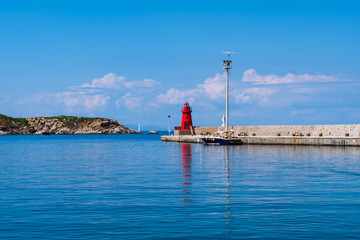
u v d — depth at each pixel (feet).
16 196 77.25
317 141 251.80
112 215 59.77
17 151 261.44
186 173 115.24
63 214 60.64
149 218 57.67
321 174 109.40
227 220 56.18
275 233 49.65
